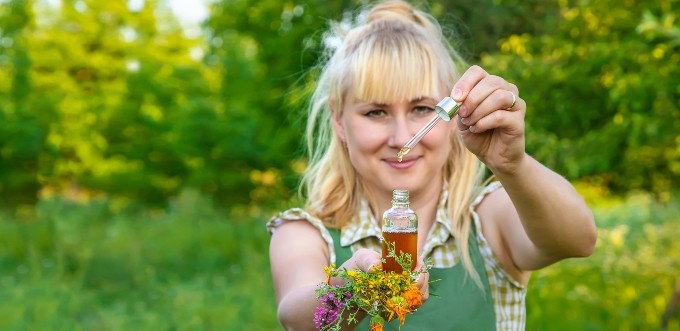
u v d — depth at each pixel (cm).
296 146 1471
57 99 1902
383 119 227
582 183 873
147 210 1658
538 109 739
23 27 2202
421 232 236
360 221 238
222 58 1530
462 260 230
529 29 810
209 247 1193
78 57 2428
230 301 866
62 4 2450
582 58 728
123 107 1762
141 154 1680
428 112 226
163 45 2480
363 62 224
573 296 612
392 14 250
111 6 2477
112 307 894
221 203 1537
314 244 236
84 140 2005
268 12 1448
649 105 692
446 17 767
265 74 1477
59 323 816
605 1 715
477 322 226
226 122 1507
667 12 630
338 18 959
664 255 706
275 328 789
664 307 629
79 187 2039
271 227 242
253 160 1510
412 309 181
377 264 185
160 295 941
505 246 230
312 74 505
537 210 197
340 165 243
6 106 1812
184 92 1747
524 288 235
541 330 567
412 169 225
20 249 1150
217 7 1530
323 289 185
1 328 791
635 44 686
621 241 711
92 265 1064
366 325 225
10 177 1789
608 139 705
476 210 235
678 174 805
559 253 208
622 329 602
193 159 1573
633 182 818
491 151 191
